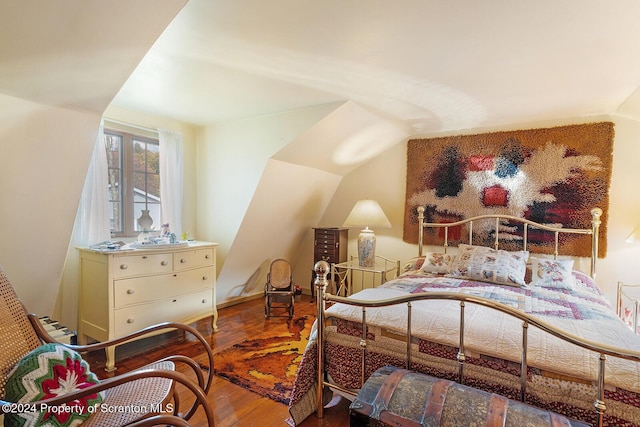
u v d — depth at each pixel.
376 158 4.08
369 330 1.81
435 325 1.65
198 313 3.06
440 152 3.62
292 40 1.73
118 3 1.32
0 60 1.46
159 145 3.25
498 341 1.49
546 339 1.47
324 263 1.90
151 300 2.69
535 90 2.42
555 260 2.76
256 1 1.39
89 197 2.73
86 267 2.58
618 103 2.66
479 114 3.01
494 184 3.34
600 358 1.23
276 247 4.19
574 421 1.20
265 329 3.25
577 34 1.63
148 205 3.28
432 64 2.01
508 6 1.41
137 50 1.59
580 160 2.98
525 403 1.35
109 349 2.39
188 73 2.17
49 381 1.24
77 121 1.95
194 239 3.57
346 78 2.23
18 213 2.03
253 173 3.25
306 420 1.85
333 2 1.40
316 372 1.91
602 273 2.92
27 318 1.49
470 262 2.84
